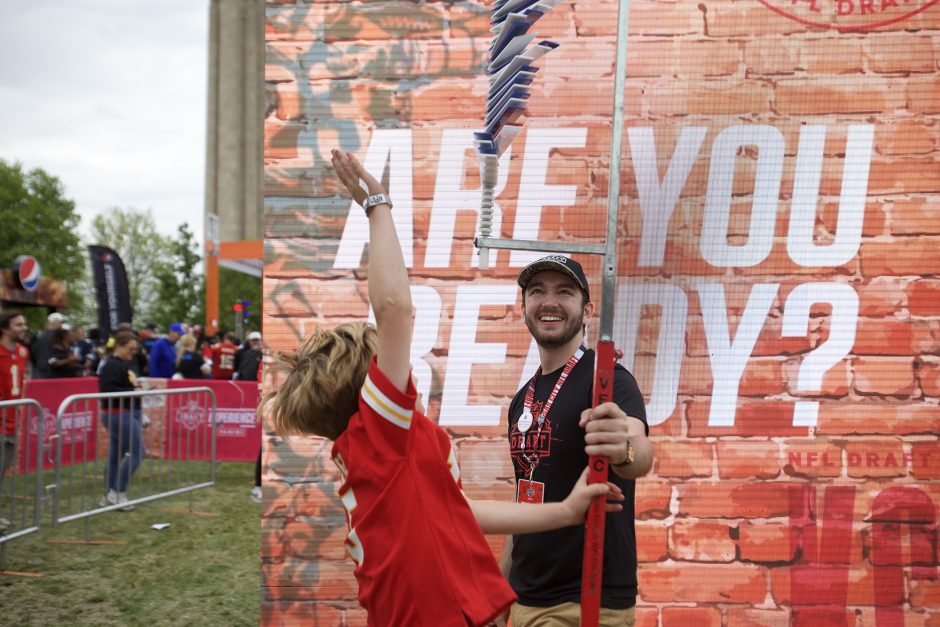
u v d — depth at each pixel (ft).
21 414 16.65
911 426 10.02
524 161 10.33
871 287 10.05
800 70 10.07
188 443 23.59
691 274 10.21
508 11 6.25
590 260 10.28
